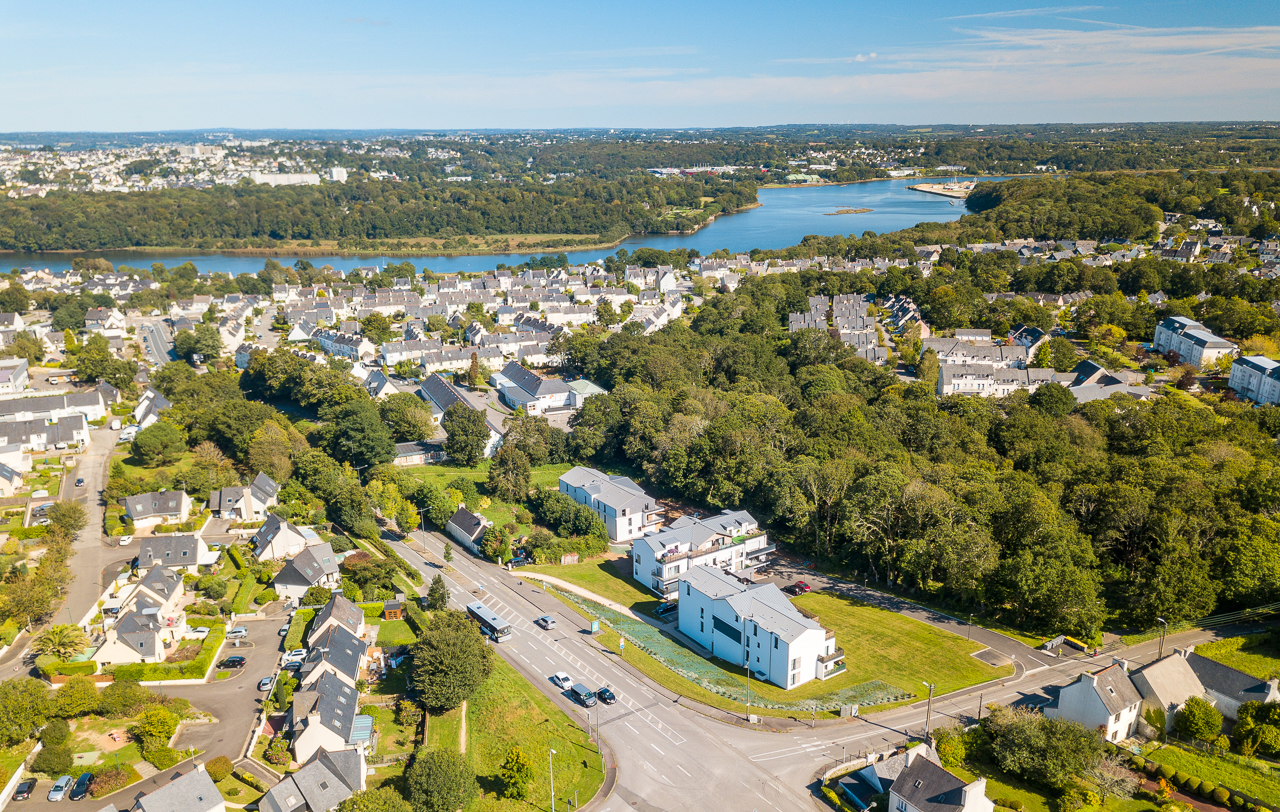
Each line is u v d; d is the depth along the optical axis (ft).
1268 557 460.55
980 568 474.90
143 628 448.24
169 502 611.88
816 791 348.79
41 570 509.35
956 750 362.94
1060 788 343.46
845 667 444.55
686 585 495.82
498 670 441.27
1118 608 479.41
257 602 511.40
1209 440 650.84
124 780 357.41
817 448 650.02
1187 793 344.28
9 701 376.07
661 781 357.61
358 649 448.65
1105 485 531.09
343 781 344.08
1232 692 386.11
